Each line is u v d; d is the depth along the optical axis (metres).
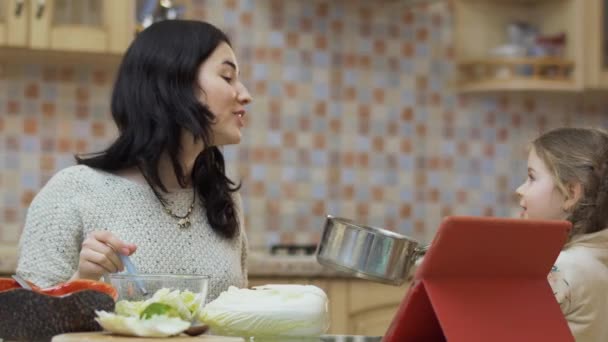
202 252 1.78
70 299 1.11
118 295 1.17
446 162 3.64
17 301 1.11
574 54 3.47
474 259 1.11
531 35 3.60
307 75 3.51
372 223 3.56
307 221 3.50
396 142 3.59
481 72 3.60
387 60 3.59
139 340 1.04
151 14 3.10
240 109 1.79
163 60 1.75
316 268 2.88
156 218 1.76
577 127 1.82
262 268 2.84
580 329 1.55
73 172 1.78
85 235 1.72
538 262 1.17
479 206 3.67
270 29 3.47
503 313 1.12
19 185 3.21
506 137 3.70
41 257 1.69
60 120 3.25
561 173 1.73
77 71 3.27
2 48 2.94
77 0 2.98
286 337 1.20
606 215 1.71
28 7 2.92
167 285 1.17
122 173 1.81
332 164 3.53
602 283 1.58
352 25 3.55
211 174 1.83
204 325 1.11
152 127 1.76
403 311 1.10
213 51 1.77
